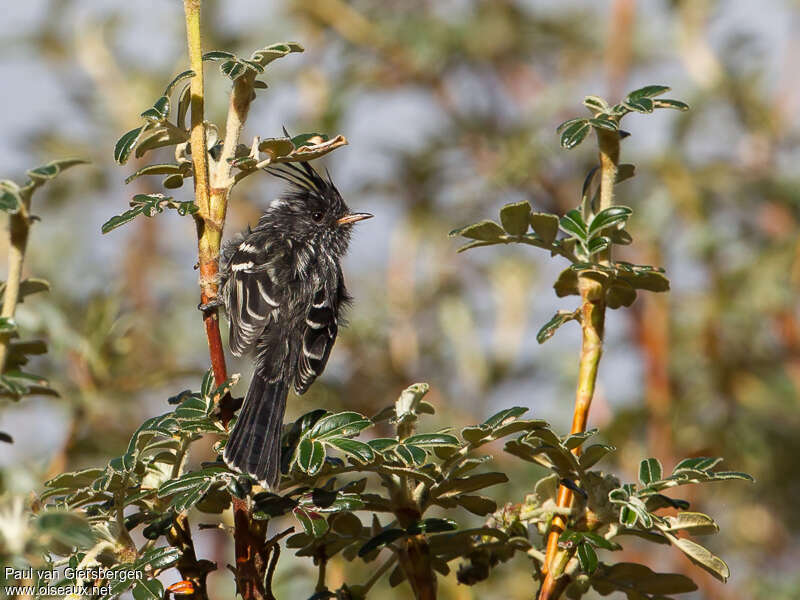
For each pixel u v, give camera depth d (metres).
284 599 8.54
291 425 5.70
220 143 5.97
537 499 5.81
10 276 5.01
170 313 12.29
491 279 12.87
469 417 12.01
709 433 12.07
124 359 9.98
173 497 5.49
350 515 5.79
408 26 13.68
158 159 12.91
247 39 13.23
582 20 14.39
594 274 5.82
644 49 13.64
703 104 12.85
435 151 13.55
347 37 13.55
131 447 5.09
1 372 5.07
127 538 5.19
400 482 5.60
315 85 13.37
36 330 9.34
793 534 11.99
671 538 5.29
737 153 13.30
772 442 12.16
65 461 9.11
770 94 13.26
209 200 5.69
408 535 5.41
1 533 4.34
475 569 5.87
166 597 5.37
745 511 12.05
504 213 5.77
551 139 13.25
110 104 12.85
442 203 13.45
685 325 12.73
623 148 13.07
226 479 5.26
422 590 5.67
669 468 11.51
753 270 12.34
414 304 12.51
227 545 10.34
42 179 4.86
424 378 12.20
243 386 11.56
